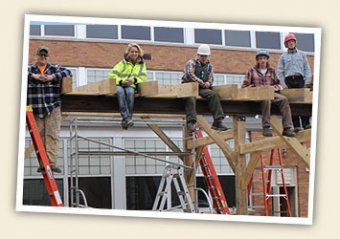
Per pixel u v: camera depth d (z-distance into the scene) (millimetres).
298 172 16031
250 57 15727
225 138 11906
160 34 14977
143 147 14422
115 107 9375
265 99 9453
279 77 10211
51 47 13969
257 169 14320
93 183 13844
